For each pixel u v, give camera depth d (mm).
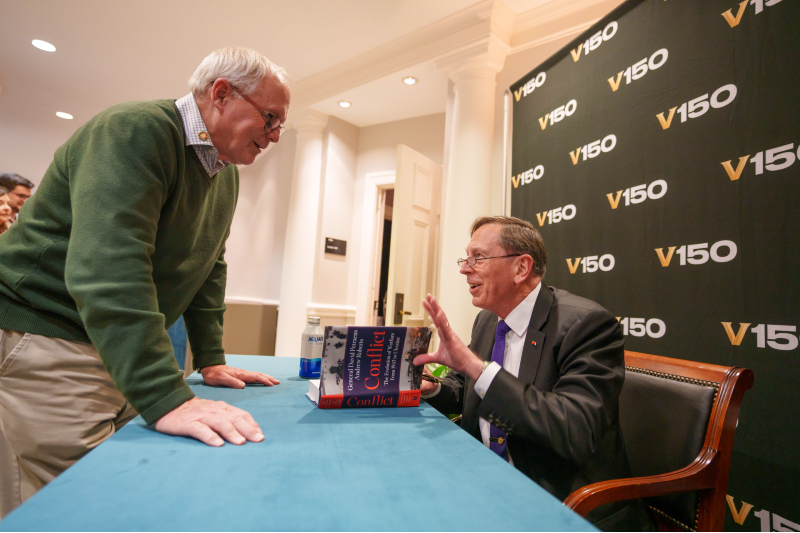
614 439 999
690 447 937
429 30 3336
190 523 424
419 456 661
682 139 1652
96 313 716
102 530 402
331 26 3398
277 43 3660
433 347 3348
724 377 956
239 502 475
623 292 1822
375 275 4676
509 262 1146
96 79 4285
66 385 866
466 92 3131
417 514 470
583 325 1020
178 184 961
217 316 1285
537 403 853
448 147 3391
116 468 553
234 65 983
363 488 532
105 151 812
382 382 986
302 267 4488
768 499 1298
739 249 1439
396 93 4020
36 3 3232
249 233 5910
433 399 1245
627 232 1831
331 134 4613
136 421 766
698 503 919
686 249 1598
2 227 3229
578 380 919
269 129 1052
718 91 1547
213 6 3215
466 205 3016
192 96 1008
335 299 4633
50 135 5105
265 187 5648
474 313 2977
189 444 656
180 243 1042
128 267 752
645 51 1824
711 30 1591
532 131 2426
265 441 694
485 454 681
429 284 4043
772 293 1346
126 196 794
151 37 3607
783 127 1360
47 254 881
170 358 750
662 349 1646
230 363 1496
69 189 900
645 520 962
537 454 992
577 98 2146
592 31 2086
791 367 1286
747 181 1438
